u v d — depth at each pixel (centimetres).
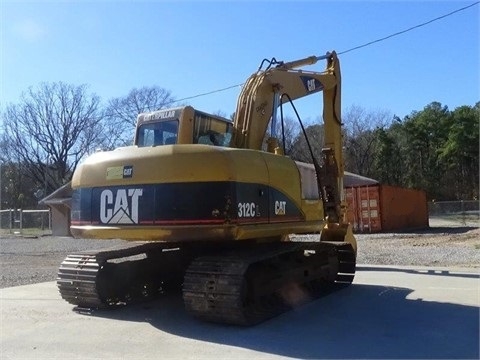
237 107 922
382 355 595
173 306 892
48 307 897
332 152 1058
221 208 714
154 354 614
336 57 1100
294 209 857
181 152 744
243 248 841
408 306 858
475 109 7381
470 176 7219
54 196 3400
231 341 661
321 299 926
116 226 768
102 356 609
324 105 1098
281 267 855
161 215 734
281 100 957
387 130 7519
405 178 7281
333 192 1041
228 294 705
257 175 771
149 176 750
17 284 1202
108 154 816
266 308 809
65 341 676
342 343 644
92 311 852
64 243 2564
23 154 5816
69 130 5816
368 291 1003
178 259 998
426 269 1319
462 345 631
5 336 704
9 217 3866
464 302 889
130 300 913
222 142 896
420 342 645
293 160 890
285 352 611
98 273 830
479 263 1449
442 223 3862
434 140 7506
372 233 2731
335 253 1049
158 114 861
